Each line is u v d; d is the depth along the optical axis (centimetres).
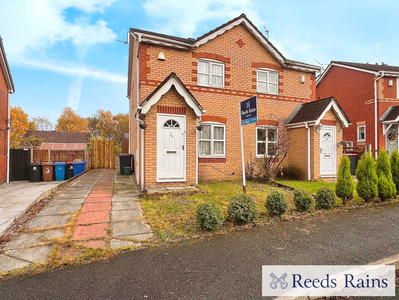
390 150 1459
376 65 1784
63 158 1684
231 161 1048
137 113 805
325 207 596
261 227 477
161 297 255
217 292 265
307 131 1037
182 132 822
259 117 1118
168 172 800
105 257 346
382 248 378
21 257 346
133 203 643
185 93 800
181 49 984
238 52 1086
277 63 1168
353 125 1636
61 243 391
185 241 407
